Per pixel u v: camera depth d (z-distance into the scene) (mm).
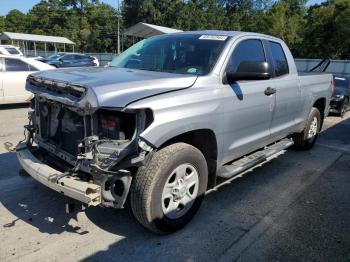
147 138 3111
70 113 3525
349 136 8867
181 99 3424
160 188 3352
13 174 5133
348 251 3539
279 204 4523
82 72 3861
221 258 3340
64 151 3672
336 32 44906
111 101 3039
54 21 87562
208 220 4008
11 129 8062
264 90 4625
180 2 62156
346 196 4875
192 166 3666
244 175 5523
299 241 3678
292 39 50625
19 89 10898
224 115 3945
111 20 75375
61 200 4355
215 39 4348
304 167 6051
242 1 70125
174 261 3273
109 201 3141
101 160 3119
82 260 3240
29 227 3756
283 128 5461
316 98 6480
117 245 3480
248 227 3906
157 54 4492
